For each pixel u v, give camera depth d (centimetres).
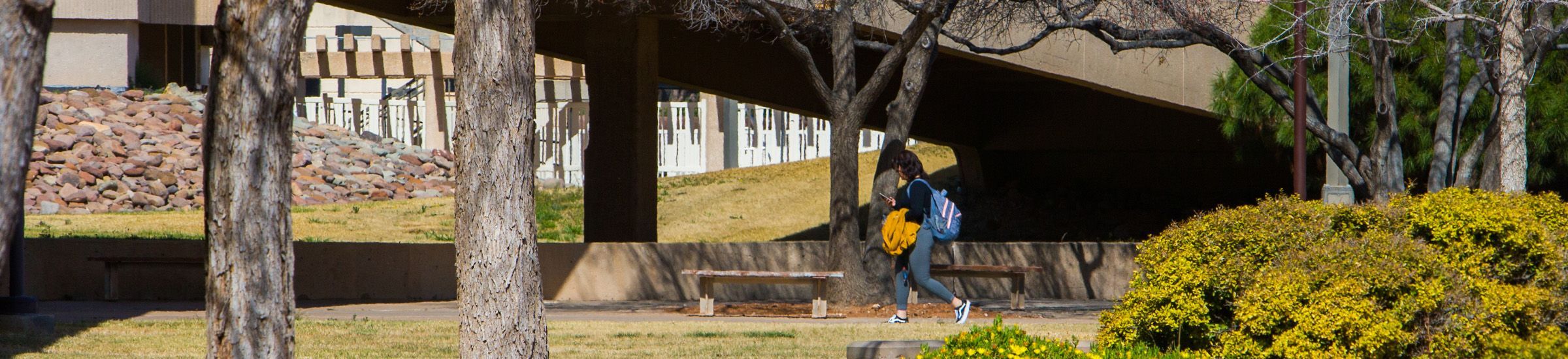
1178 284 1212
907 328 1800
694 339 1669
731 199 4359
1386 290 1074
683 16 2759
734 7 2298
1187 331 1230
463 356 1066
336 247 2495
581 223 3859
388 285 2484
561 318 2028
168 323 1836
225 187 866
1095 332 1762
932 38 2150
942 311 2133
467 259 1068
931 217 1880
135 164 4009
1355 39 2552
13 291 1723
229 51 862
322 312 2147
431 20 2942
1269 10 2897
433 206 4009
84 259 2478
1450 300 1055
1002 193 4625
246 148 863
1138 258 1303
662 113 5066
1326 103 2930
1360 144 3008
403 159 4625
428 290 2480
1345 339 1073
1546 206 1191
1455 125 2467
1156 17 2481
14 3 594
